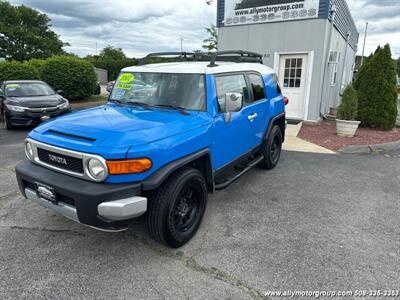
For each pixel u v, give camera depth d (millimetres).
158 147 2834
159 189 2982
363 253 3154
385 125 9398
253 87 4797
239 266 2924
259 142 5102
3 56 50188
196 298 2523
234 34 11281
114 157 2635
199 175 3316
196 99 3627
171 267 2908
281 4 10180
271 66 10820
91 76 17469
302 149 7375
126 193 2682
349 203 4367
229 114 3820
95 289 2613
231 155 4117
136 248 3211
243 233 3520
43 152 3055
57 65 16328
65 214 2842
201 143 3357
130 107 3859
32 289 2602
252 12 10766
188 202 3324
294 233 3529
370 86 9391
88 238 3383
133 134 2836
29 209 4039
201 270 2867
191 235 3340
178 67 3918
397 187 5016
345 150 7238
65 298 2512
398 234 3547
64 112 9633
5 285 2643
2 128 9570
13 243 3264
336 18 11047
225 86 3988
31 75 16391
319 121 10945
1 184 4848
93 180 2711
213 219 3842
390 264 2979
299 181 5215
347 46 15805
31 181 3008
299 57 10414
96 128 2967
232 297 2533
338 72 13727
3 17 50625
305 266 2928
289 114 10945
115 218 2660
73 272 2822
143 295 2553
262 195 4605
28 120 8961
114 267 2900
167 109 3666
